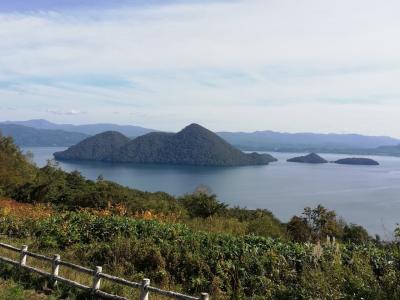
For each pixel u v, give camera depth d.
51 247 14.65
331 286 8.30
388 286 7.90
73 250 14.01
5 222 18.20
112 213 22.23
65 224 16.03
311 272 8.98
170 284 11.02
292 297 9.23
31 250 14.13
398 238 9.33
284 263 11.25
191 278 11.13
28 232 16.73
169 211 25.05
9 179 46.06
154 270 11.80
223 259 11.73
